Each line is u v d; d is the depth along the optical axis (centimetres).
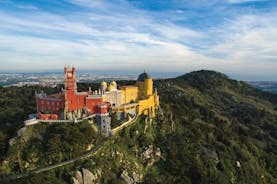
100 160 13488
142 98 19538
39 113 15400
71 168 12569
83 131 14225
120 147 14950
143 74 19875
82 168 12531
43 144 13500
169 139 17700
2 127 16150
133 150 15488
